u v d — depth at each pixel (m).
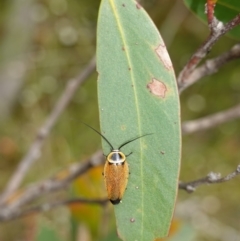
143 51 0.20
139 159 0.20
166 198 0.20
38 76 0.60
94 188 0.29
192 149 0.59
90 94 0.61
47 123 0.31
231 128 0.60
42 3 0.60
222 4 0.22
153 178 0.20
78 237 0.30
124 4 0.20
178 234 0.30
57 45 0.61
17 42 0.59
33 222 0.49
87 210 0.29
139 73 0.20
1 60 0.59
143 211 0.20
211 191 0.55
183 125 0.30
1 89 0.58
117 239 0.28
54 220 0.48
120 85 0.20
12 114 0.60
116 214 0.20
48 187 0.30
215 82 0.62
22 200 0.30
